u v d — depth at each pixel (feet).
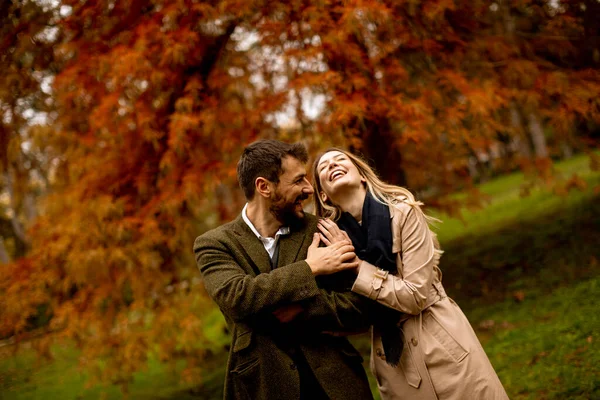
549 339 11.25
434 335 5.88
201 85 13.11
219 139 13.46
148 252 13.21
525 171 17.78
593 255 16.28
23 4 12.93
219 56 13.84
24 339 14.67
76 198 13.66
